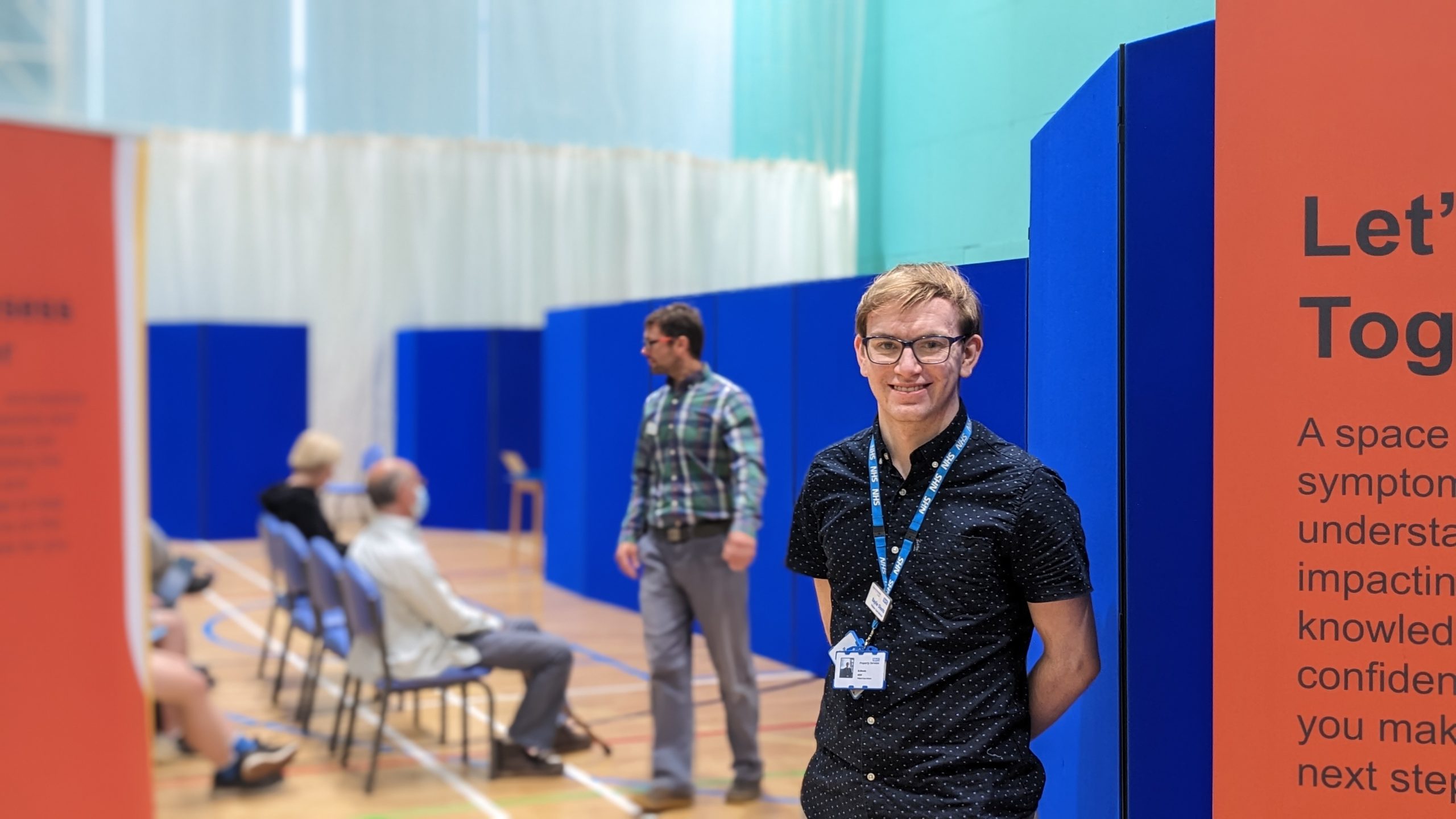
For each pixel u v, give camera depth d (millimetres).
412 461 11633
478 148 11383
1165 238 1985
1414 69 1716
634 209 11344
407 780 4258
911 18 8680
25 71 9391
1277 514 1783
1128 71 1993
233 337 10680
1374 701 1744
